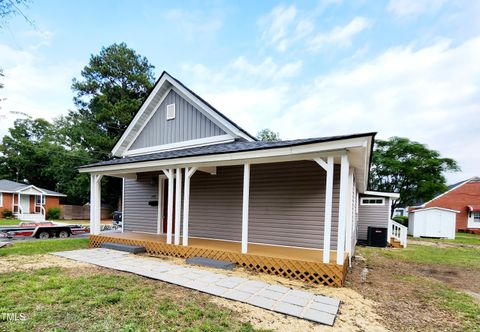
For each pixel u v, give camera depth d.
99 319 2.89
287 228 6.55
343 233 4.54
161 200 9.09
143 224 9.52
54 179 26.86
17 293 3.58
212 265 5.45
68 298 3.43
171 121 9.20
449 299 4.36
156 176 9.27
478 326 3.28
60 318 2.88
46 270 4.85
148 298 3.56
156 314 3.07
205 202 8.02
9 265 5.23
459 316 3.62
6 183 22.06
